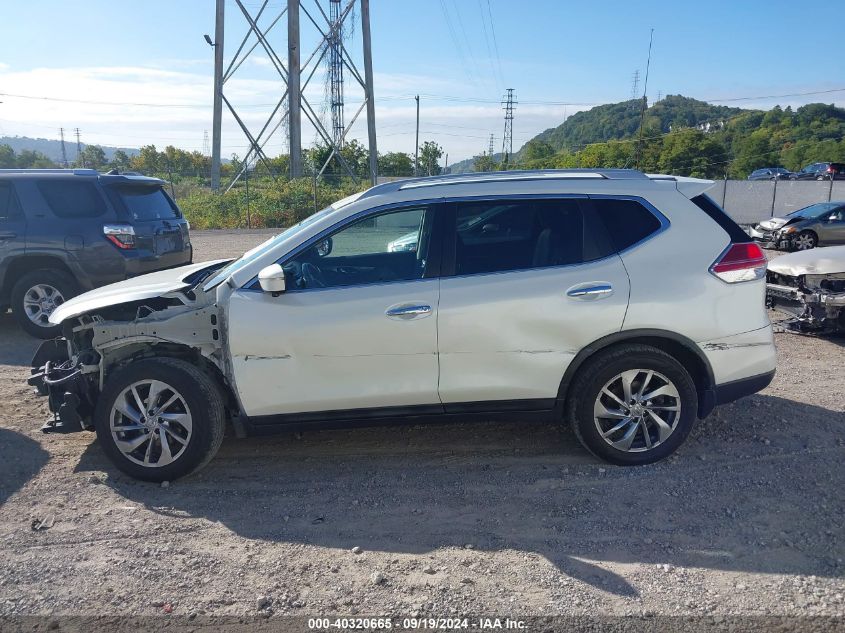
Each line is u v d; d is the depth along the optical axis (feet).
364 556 11.28
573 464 14.51
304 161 165.37
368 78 125.18
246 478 14.23
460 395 13.85
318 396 13.69
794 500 12.84
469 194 14.01
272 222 92.07
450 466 14.61
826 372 20.93
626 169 15.20
